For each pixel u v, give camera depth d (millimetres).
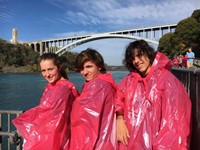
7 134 1380
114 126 1078
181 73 1696
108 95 1081
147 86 1013
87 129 1071
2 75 40562
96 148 1057
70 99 1140
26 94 15891
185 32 21938
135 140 1005
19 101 13188
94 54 1138
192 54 7504
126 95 1062
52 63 1180
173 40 23672
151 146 975
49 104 1100
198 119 1033
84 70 1145
